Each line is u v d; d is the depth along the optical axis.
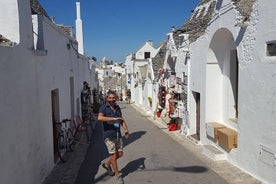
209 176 7.46
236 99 9.67
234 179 7.15
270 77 6.41
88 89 20.94
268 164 6.57
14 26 5.89
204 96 10.63
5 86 4.94
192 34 12.47
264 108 6.65
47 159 7.93
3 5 5.87
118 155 7.12
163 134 14.20
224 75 10.16
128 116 24.12
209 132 10.01
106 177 7.64
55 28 9.70
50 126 8.44
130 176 7.65
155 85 23.64
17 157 5.40
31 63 6.62
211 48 10.06
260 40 6.73
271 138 6.43
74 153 10.52
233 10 8.02
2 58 4.86
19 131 5.57
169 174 7.72
